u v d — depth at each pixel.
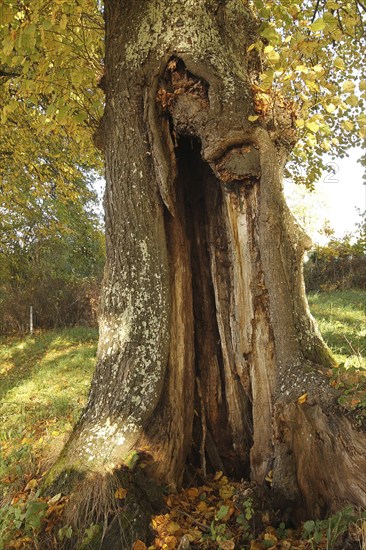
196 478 3.68
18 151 9.12
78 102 5.13
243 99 3.48
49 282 14.44
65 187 10.95
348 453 2.72
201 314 4.01
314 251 13.84
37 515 2.79
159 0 3.71
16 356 10.17
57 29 3.80
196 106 3.48
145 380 3.41
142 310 3.56
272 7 4.39
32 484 3.27
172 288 3.69
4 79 7.03
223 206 3.85
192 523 3.04
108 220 3.86
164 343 3.51
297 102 3.79
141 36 3.68
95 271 16.89
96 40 4.99
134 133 3.71
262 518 2.89
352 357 5.27
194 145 3.98
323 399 2.91
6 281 15.79
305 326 3.39
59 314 13.81
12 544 2.80
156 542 2.78
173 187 3.69
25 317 13.80
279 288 3.32
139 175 3.68
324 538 2.68
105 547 2.72
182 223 3.90
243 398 3.76
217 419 3.90
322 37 3.79
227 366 3.80
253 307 3.47
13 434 4.93
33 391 6.80
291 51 3.17
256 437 3.43
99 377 3.57
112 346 3.58
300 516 2.97
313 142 3.65
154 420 3.40
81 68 4.47
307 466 2.92
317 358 3.30
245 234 3.52
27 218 13.91
